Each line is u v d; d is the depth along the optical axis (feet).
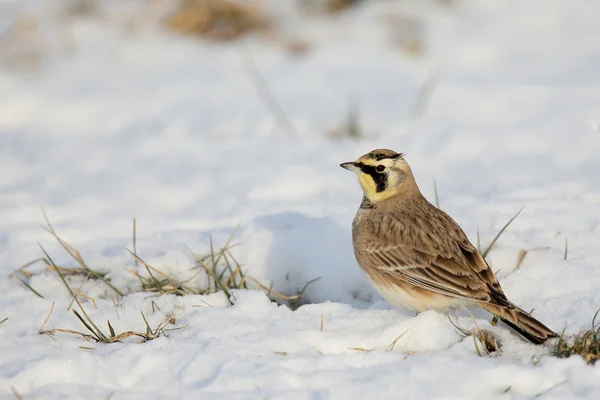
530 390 26.84
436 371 27.55
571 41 73.05
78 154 56.34
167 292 36.06
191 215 44.73
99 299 35.99
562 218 40.14
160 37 76.28
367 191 34.63
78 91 66.74
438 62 72.13
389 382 27.02
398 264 32.37
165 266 38.09
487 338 29.91
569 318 31.50
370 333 30.76
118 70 70.59
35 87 67.26
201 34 77.00
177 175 51.29
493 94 62.69
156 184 50.03
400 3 80.79
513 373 27.20
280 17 79.36
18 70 70.59
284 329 31.32
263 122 59.72
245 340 30.35
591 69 66.33
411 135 55.77
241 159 53.42
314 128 58.75
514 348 29.86
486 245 37.76
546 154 50.44
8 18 76.84
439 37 76.13
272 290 37.60
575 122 55.31
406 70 70.33
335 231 40.42
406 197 34.35
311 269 38.09
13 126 62.18
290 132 58.13
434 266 31.55
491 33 75.92
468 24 78.02
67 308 34.65
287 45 75.46
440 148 52.95
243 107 62.59
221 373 27.63
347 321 31.83
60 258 40.06
